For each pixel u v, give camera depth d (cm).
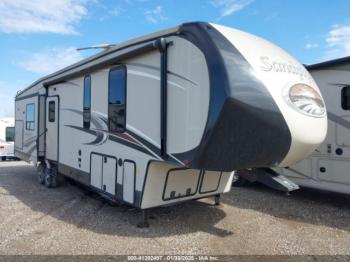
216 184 529
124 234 457
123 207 589
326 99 598
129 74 481
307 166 628
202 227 487
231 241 436
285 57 415
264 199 654
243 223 507
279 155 373
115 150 514
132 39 471
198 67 372
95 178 575
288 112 365
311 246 421
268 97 358
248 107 347
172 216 536
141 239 439
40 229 479
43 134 813
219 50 360
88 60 592
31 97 888
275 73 378
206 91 362
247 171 464
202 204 607
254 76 359
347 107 571
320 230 481
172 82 405
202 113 366
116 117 512
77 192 731
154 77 435
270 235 459
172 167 465
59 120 728
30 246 416
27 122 918
